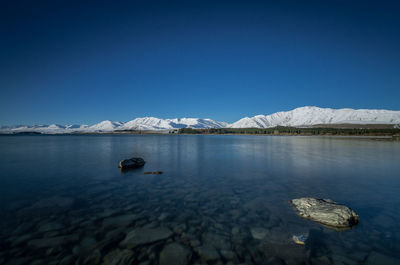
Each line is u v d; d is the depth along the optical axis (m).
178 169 22.83
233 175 19.73
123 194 13.92
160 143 76.00
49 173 20.58
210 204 12.05
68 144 69.44
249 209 11.30
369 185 16.03
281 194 13.89
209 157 33.19
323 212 10.05
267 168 23.36
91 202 12.40
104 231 8.88
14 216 10.34
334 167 23.94
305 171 21.61
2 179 18.14
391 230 8.91
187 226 9.36
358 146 57.81
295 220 9.92
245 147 55.66
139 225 9.44
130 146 59.41
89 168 23.41
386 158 31.67
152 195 13.73
